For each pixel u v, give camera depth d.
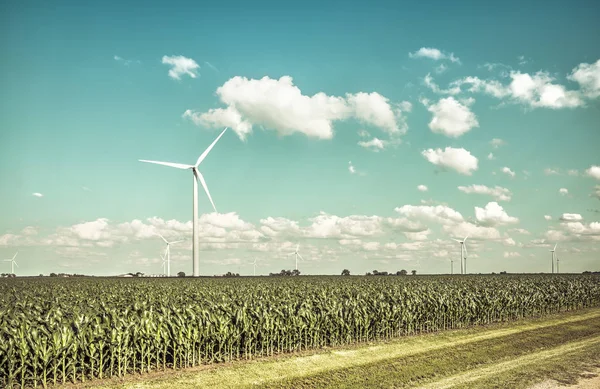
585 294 45.44
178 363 19.56
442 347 23.61
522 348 23.14
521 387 15.79
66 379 16.83
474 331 29.44
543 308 39.84
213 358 20.00
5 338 16.09
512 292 38.38
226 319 20.50
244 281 60.81
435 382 16.89
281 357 21.14
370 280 64.19
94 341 17.16
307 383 16.88
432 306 30.27
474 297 33.56
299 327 22.92
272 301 27.22
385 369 18.83
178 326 18.80
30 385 16.08
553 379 16.77
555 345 24.06
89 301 29.92
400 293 32.19
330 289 38.88
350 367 19.23
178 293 36.69
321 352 22.34
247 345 21.48
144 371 18.20
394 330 27.73
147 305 25.55
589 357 20.34
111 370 17.16
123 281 62.94
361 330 25.53
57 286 47.81
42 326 16.94
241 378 17.55
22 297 33.94
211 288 42.09
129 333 17.69
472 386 16.09
